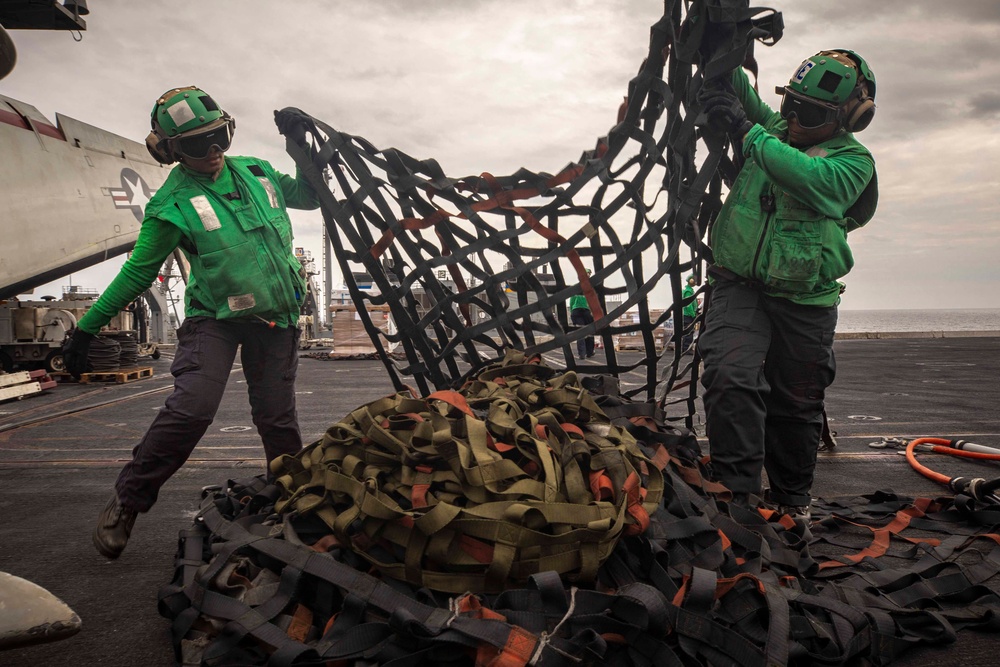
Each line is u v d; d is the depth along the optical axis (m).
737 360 2.62
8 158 9.40
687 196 2.62
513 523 1.80
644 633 1.64
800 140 2.63
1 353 10.63
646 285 2.69
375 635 1.67
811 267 2.52
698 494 2.40
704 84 2.51
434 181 2.64
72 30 9.94
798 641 1.80
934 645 1.95
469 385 2.73
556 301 2.72
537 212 2.65
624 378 9.27
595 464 2.04
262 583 1.92
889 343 20.53
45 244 9.84
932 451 4.57
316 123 2.62
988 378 9.69
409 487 2.00
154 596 2.37
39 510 3.48
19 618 1.41
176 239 2.34
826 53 2.49
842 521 2.92
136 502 2.32
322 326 32.88
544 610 1.67
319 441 2.37
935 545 2.60
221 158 2.38
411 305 2.85
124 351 11.62
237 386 9.74
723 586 1.82
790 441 2.88
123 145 11.90
